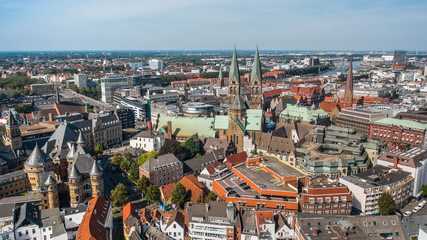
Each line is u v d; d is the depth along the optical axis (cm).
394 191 15688
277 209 14225
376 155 19400
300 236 11938
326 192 14162
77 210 14362
